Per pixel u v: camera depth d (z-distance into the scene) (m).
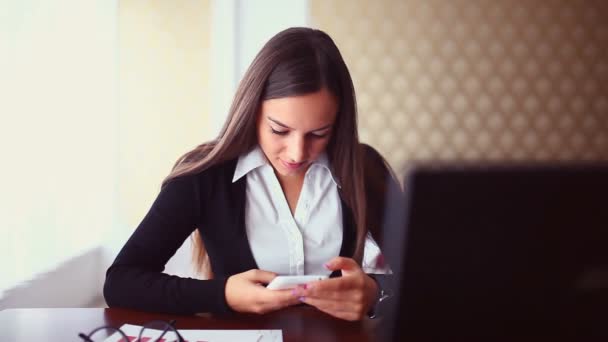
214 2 3.28
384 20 3.84
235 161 1.39
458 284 0.60
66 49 2.64
